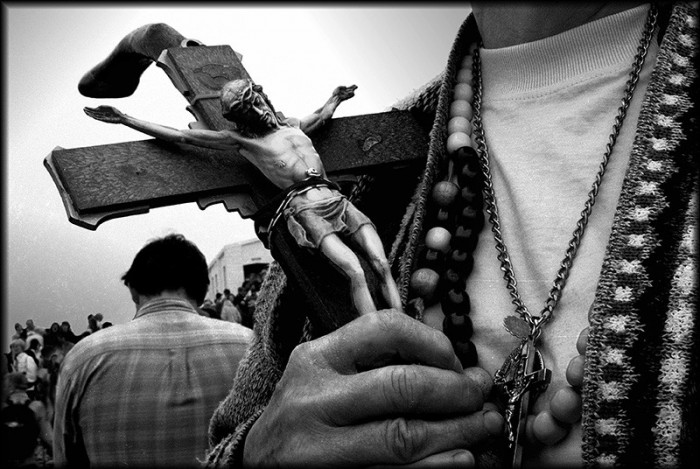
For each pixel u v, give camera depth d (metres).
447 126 0.89
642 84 0.78
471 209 0.82
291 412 0.67
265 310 0.98
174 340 2.10
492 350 0.78
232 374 2.10
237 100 0.77
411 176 0.91
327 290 0.72
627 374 0.61
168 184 0.79
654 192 0.66
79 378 2.03
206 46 0.89
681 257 0.62
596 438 0.61
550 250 0.77
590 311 0.65
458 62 0.92
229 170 0.80
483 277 0.81
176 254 2.18
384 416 0.64
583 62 0.82
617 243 0.65
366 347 0.66
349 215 0.74
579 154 0.79
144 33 0.91
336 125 0.89
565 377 0.70
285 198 0.75
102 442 2.00
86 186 0.77
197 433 2.04
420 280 0.81
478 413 0.66
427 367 0.64
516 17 0.85
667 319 0.61
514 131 0.85
